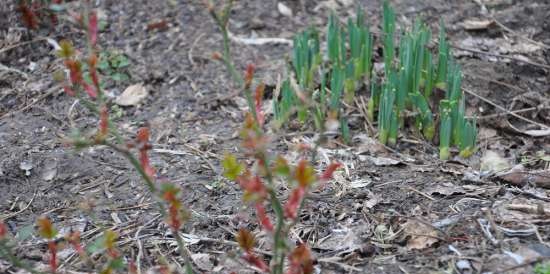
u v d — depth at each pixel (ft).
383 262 8.78
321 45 13.56
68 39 13.89
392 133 11.17
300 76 12.01
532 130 11.62
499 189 10.02
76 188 10.43
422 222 9.31
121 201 10.13
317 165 10.74
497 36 13.99
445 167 10.76
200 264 8.93
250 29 14.24
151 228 9.59
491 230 9.14
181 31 14.15
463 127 10.78
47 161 10.93
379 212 9.67
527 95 12.23
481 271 8.48
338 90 11.15
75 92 7.59
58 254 9.13
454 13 14.52
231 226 9.54
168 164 10.87
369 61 12.31
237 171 6.75
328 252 9.02
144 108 12.37
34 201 10.21
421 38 11.47
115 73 13.09
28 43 13.75
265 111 12.05
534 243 8.87
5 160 10.93
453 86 10.93
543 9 14.58
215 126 11.88
